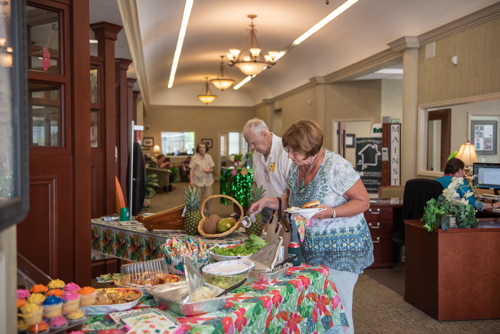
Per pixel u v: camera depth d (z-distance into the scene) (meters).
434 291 3.67
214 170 21.55
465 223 3.65
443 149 7.15
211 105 21.38
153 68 13.24
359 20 8.46
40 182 2.71
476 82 6.17
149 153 20.92
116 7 4.71
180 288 1.70
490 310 3.66
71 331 1.34
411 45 7.41
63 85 2.81
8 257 1.12
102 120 5.01
